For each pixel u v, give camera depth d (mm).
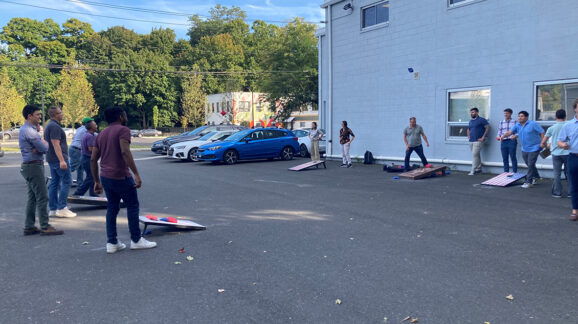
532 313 3256
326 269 4355
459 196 8461
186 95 55688
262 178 12219
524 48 10914
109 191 5012
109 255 5008
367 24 15727
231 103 56156
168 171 14531
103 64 67625
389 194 8906
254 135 17750
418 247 5066
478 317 3207
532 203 7543
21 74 62406
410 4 13836
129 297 3727
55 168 7238
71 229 6391
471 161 12359
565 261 4426
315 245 5246
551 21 10344
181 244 5430
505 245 5055
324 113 18344
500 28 11406
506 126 10500
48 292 3873
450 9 12633
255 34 76312
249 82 63719
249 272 4312
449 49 12758
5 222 6906
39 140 5840
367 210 7316
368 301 3541
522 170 11062
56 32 75562
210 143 17438
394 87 14672
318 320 3213
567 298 3516
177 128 68750
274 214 7152
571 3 9969
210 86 65562
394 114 14742
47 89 64312
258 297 3672
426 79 13531
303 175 12734
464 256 4676
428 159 13664
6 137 53750
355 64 16219
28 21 72188
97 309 3486
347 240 5445
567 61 10102
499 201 7820
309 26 33062
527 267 4273
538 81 10664
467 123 12438
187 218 6969
